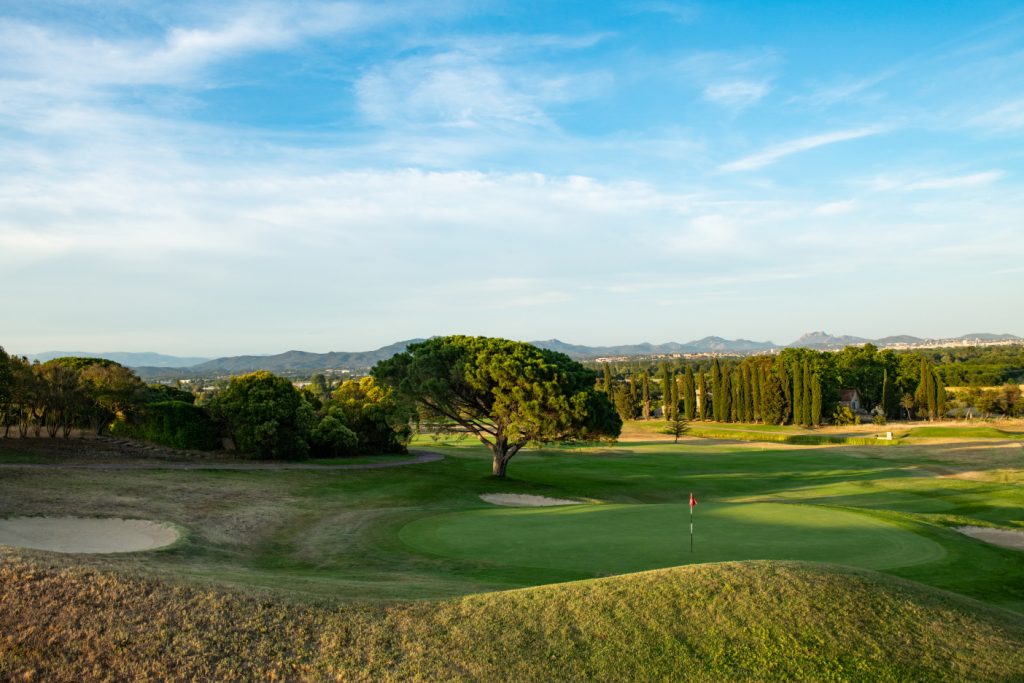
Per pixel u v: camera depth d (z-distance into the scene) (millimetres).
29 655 9359
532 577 15969
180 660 9648
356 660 9992
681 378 146375
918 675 10266
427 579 15781
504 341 41438
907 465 57531
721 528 21547
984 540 23188
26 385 38094
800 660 10430
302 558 19250
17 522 20516
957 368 153125
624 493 40219
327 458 49531
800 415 111375
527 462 58281
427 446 73000
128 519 21828
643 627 11109
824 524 22219
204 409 44500
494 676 9797
